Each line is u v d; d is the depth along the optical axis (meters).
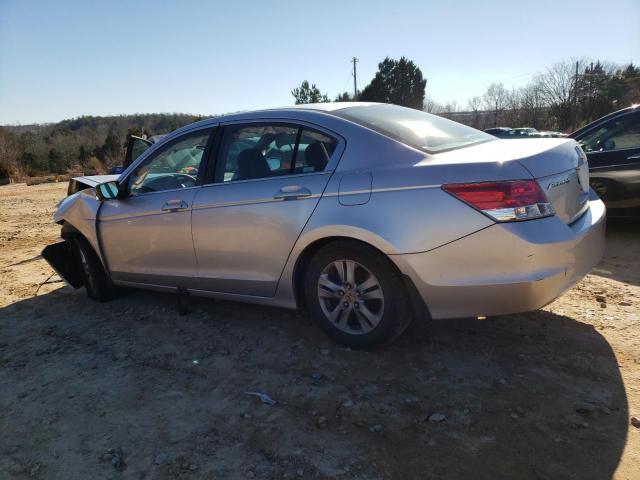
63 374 3.34
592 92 47.31
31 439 2.64
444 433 2.46
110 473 2.34
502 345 3.29
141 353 3.57
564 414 2.54
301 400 2.82
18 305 4.87
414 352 3.27
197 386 3.06
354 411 2.68
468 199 2.70
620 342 3.25
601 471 2.14
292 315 4.04
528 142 3.30
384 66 53.06
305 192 3.19
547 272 2.67
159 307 4.48
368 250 3.02
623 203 5.81
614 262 5.03
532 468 2.18
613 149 5.88
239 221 3.49
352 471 2.24
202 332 3.85
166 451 2.46
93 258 4.66
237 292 3.73
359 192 3.00
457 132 3.63
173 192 3.90
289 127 3.44
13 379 3.33
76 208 4.65
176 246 3.91
